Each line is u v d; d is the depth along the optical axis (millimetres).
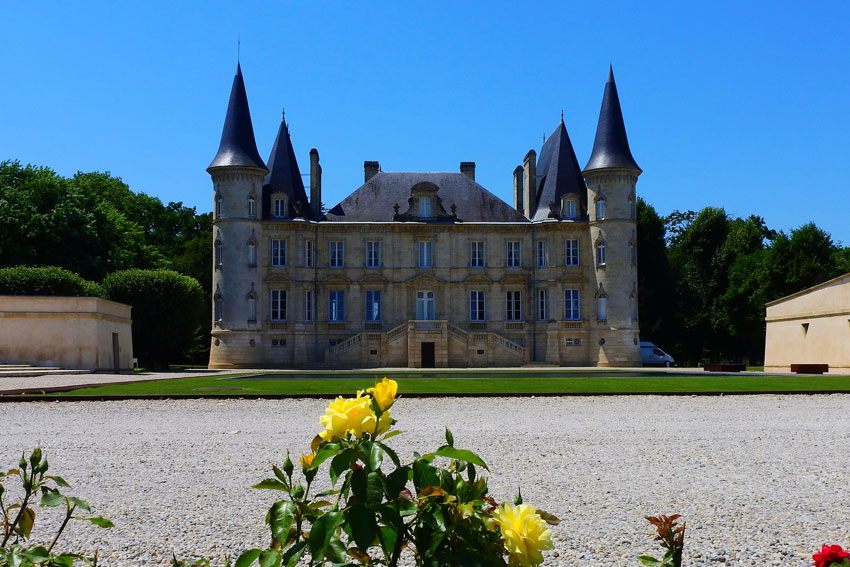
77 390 31094
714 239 94125
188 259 86688
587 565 8477
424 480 4379
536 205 74125
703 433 19078
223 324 67875
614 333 69062
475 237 72188
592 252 70312
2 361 49344
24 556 4898
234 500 11727
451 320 71562
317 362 70312
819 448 16656
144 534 9734
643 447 16844
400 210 72875
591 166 70125
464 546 4324
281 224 69812
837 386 32969
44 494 5164
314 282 70750
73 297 50500
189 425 20781
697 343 88438
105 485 12898
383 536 4316
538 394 29609
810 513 10797
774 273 78750
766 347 60250
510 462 14969
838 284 50906
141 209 91438
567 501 11570
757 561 8609
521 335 71562
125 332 57562
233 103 69438
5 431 19609
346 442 4398
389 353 68188
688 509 11047
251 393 29188
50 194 71938
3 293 58156
